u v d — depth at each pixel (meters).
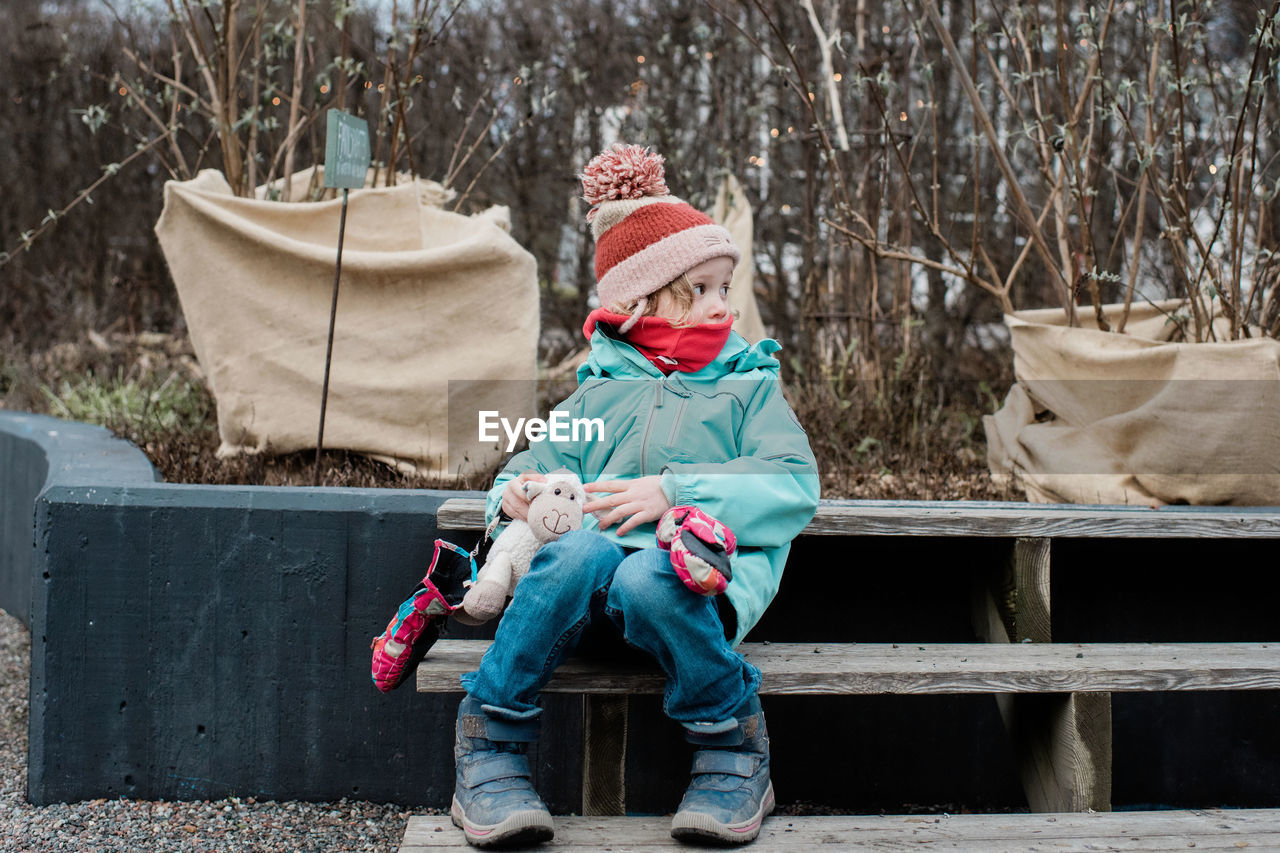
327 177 2.80
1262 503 2.69
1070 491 2.85
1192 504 2.72
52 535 2.34
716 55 5.64
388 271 3.08
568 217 6.28
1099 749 2.09
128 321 6.61
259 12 3.75
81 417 4.57
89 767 2.37
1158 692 2.59
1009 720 2.35
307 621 2.36
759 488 1.85
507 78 6.18
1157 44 3.23
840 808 2.54
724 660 1.78
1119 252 5.01
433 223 3.40
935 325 5.54
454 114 6.21
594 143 6.25
